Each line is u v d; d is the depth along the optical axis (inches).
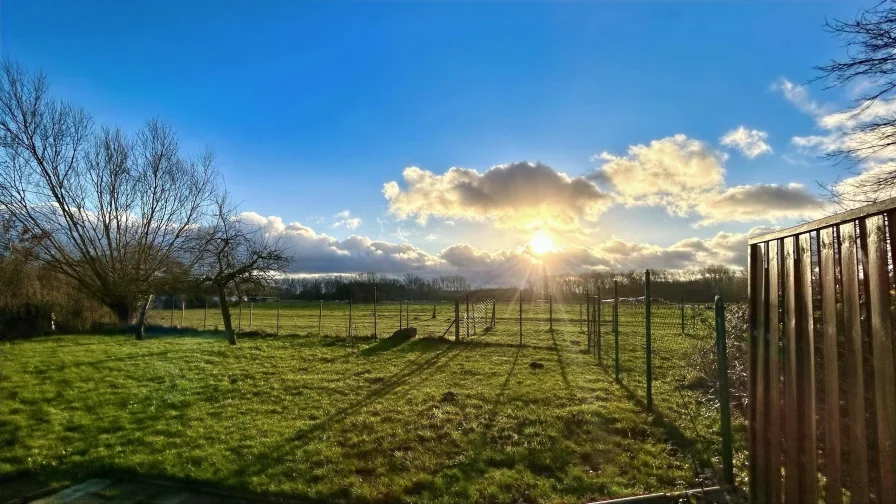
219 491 207.3
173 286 908.0
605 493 193.5
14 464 238.4
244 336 836.6
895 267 85.5
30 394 367.2
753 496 142.9
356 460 234.8
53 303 850.1
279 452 247.4
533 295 1505.9
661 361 533.6
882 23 287.4
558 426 281.3
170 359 552.7
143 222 979.3
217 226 850.8
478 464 225.1
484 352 635.5
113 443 266.2
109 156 937.5
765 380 136.4
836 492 101.5
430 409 328.8
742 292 610.9
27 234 847.1
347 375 467.5
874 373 90.1
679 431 266.5
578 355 600.4
